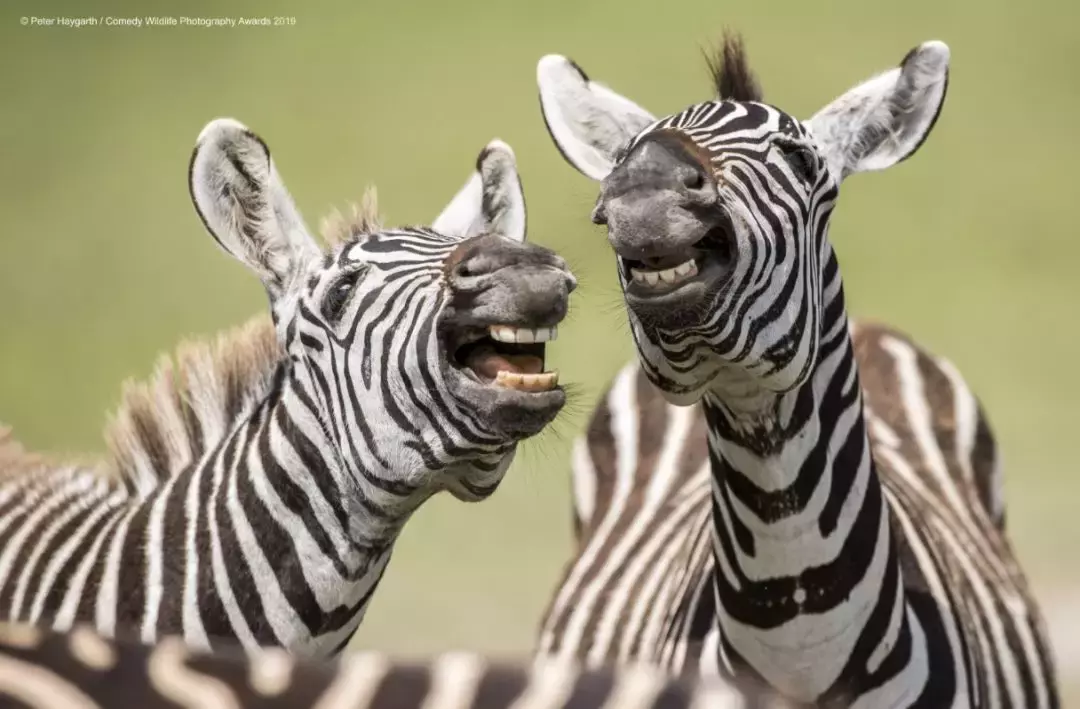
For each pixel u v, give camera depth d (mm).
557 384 9031
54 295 33062
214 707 4633
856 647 9836
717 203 8797
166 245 36281
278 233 10039
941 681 10312
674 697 4480
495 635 18922
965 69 47406
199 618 9328
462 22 51281
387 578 20750
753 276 9031
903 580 10578
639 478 13852
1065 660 18344
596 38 49031
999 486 13930
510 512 23531
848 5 51781
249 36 49781
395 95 44875
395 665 4664
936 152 42344
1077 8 52094
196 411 10094
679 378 9438
